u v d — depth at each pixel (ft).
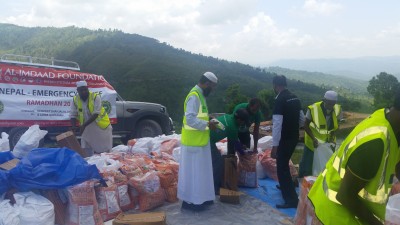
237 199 18.45
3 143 20.45
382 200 6.97
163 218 15.23
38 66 29.71
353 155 6.62
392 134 6.60
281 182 18.22
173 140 24.66
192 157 16.92
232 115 20.25
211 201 18.38
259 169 23.17
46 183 14.26
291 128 17.75
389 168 6.79
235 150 21.06
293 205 18.15
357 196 6.76
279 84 17.83
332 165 7.54
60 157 15.06
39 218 13.56
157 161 20.92
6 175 14.10
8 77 27.32
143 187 17.06
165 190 18.34
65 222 14.94
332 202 7.32
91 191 14.67
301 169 21.47
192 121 16.58
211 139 19.54
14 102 27.55
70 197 14.62
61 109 29.19
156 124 36.17
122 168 17.89
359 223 7.18
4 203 13.60
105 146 22.74
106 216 15.97
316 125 19.72
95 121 22.12
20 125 27.81
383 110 6.89
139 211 17.29
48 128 28.94
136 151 24.12
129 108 34.81
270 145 24.88
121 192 16.99
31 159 14.96
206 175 17.11
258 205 18.42
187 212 17.31
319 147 19.60
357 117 59.31
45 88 28.60
